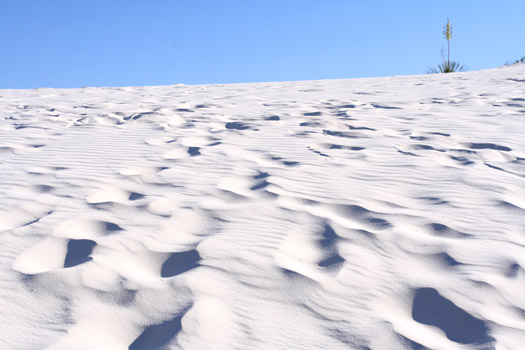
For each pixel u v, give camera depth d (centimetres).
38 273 226
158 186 356
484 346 186
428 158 431
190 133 554
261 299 213
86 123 643
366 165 409
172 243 263
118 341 187
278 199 324
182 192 340
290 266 239
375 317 202
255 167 402
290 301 212
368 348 184
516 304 213
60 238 264
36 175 381
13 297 209
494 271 236
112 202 316
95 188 348
